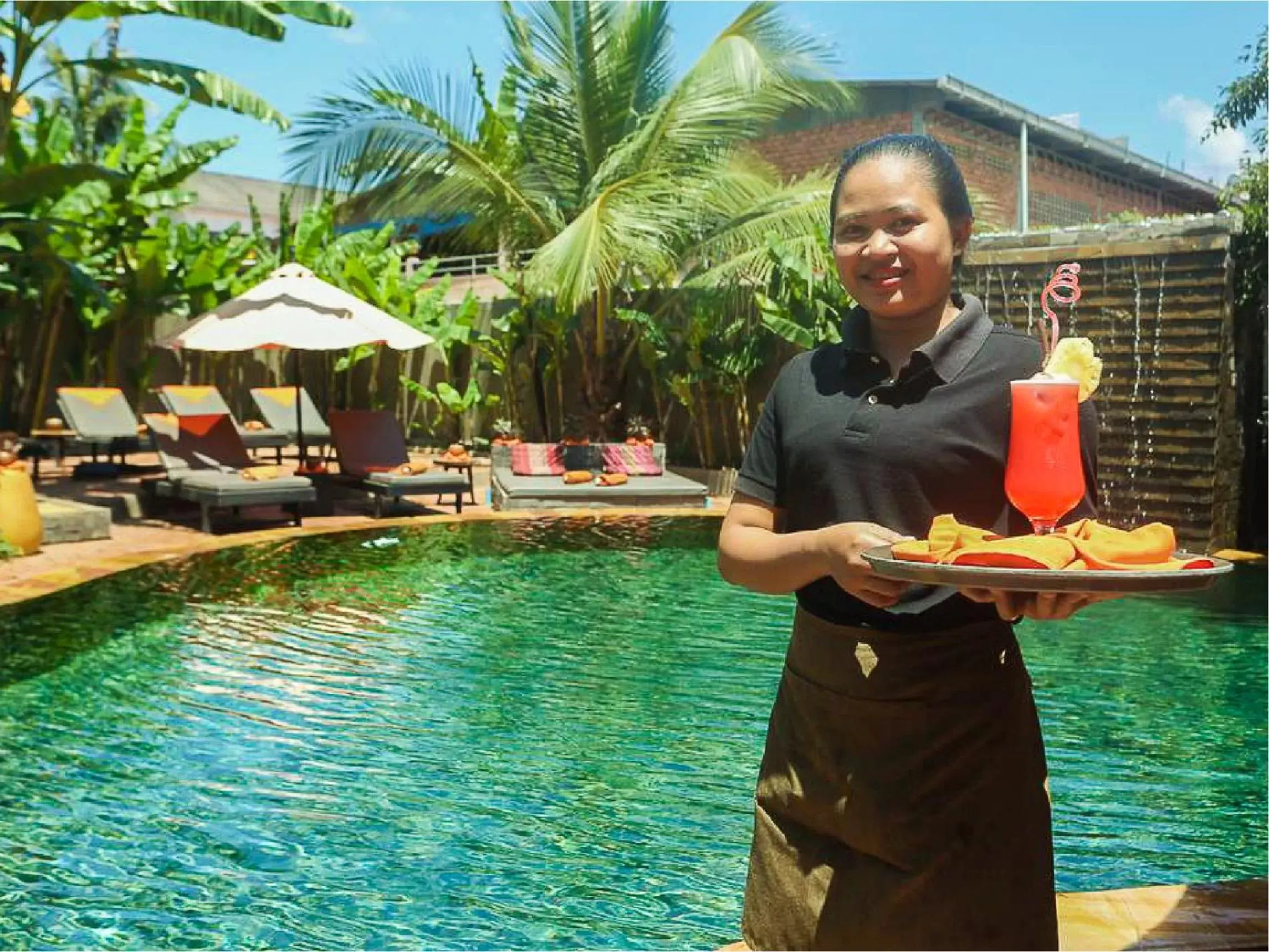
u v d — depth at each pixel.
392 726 4.06
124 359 17.45
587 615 6.07
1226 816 3.24
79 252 14.61
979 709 1.35
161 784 3.44
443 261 21.75
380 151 12.88
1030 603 1.15
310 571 7.29
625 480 11.14
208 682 4.63
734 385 13.03
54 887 2.71
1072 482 1.27
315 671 4.82
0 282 14.33
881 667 1.37
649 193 11.98
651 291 13.95
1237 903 2.31
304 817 3.18
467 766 3.64
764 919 1.48
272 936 2.47
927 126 15.79
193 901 2.64
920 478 1.35
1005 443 1.35
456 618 5.96
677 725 4.10
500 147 13.16
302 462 11.13
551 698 4.45
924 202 1.36
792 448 1.45
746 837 3.07
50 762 3.63
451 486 10.12
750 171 14.49
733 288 12.85
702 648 5.30
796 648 1.48
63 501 9.17
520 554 8.10
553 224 13.80
